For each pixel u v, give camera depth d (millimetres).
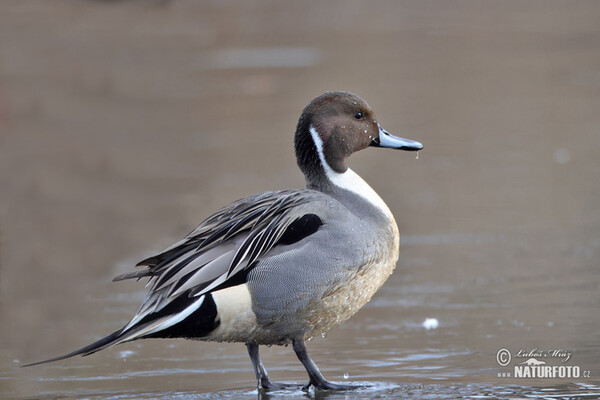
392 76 23359
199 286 7266
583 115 19375
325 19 30469
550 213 13719
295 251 7496
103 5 28672
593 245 12242
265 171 16312
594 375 7871
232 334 7562
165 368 8625
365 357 8680
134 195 15172
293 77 23312
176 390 7832
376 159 17078
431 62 24891
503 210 13922
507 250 12219
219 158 17125
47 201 15172
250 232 7500
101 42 25812
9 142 18062
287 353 9102
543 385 7559
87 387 8016
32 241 13297
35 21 26953
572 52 25359
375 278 7867
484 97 21188
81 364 8805
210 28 28219
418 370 8188
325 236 7566
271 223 7539
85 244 13234
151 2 28812
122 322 10172
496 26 29062
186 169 16688
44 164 16891
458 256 12070
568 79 22562
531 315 9734
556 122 18922
